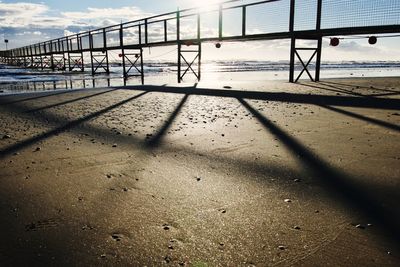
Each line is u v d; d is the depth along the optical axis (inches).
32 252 77.2
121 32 887.7
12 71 1445.6
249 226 88.5
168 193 111.1
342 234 83.5
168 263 72.6
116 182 121.3
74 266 71.7
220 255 75.5
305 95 374.3
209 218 93.4
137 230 87.1
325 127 207.5
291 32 510.6
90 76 1088.2
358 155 147.9
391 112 253.3
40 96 408.2
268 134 192.9
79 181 122.6
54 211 98.4
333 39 523.2
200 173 130.0
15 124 235.3
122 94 425.1
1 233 86.0
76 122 239.9
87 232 86.2
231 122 230.5
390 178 119.7
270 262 72.5
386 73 1245.1
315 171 129.6
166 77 1056.2
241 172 130.3
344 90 425.1
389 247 77.3
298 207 99.3
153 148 166.7
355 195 106.7
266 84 549.3
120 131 207.5
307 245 78.9
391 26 392.2
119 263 72.7
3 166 140.6
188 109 292.4
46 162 145.6
